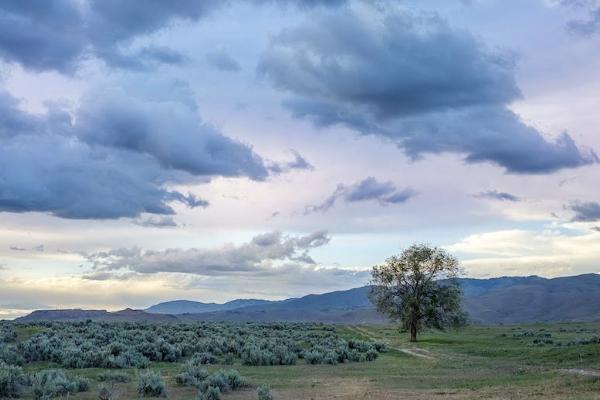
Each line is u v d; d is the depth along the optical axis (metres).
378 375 39.09
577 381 31.08
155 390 28.78
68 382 28.97
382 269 84.50
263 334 80.00
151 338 59.25
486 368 43.66
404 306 82.94
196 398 27.39
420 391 30.12
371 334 105.12
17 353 42.81
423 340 83.38
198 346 51.38
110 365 40.47
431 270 83.25
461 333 105.50
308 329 110.25
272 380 35.88
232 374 32.34
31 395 27.75
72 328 72.88
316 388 32.16
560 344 63.53
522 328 134.50
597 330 113.50
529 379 34.12
